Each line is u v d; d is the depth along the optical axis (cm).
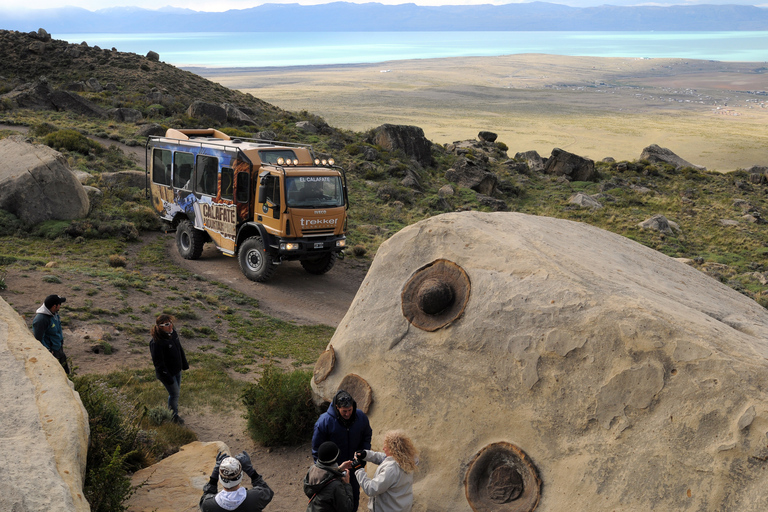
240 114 5125
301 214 1661
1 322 534
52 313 764
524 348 495
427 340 564
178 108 5378
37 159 2048
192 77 7288
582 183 5341
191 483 574
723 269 3134
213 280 1756
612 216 4212
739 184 5541
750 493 356
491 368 512
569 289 497
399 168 4462
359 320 628
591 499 417
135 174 2781
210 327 1355
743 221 4356
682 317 459
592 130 17100
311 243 1700
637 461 409
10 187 1964
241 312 1509
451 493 491
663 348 427
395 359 577
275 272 1941
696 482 380
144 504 522
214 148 1792
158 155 2038
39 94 4794
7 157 2119
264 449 754
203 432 799
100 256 1822
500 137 14500
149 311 1335
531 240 611
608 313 462
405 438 445
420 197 4044
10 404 414
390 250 649
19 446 369
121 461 457
